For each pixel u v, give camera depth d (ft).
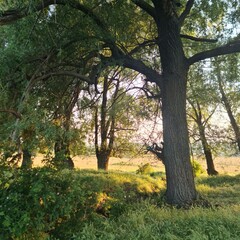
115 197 26.48
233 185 51.88
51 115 32.17
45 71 29.19
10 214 13.91
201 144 71.61
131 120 60.08
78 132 41.86
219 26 37.81
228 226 18.26
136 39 36.91
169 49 30.91
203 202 28.12
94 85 32.76
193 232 16.42
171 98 30.25
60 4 29.01
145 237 17.02
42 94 31.22
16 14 25.75
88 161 67.67
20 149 19.20
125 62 32.07
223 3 35.06
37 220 14.71
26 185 15.34
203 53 31.60
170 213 22.97
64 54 30.81
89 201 18.52
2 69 26.58
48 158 17.57
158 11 31.24
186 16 34.19
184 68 31.30
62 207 15.61
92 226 17.63
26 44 26.78
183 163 29.27
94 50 30.25
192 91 55.42
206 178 61.16
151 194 36.83
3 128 23.85
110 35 30.12
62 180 16.89
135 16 34.96
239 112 70.69
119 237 17.06
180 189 28.71
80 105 38.45
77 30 29.68
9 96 27.43
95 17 30.01
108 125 64.54
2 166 16.20
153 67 38.96
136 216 21.08
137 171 60.90
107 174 42.16
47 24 27.30
